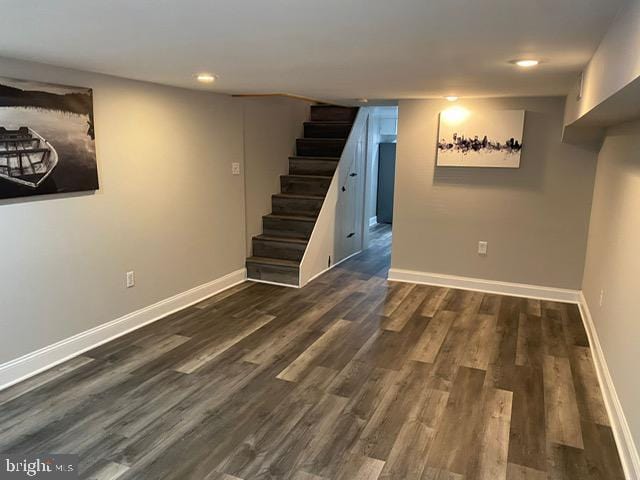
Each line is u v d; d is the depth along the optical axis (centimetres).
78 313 321
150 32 197
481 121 444
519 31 187
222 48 228
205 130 425
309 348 338
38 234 288
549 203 437
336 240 573
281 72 299
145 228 370
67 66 287
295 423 246
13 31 197
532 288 455
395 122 855
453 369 307
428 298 450
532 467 214
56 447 224
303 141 593
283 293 464
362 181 641
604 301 314
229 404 263
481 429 242
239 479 204
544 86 346
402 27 184
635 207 249
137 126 352
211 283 455
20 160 271
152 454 220
